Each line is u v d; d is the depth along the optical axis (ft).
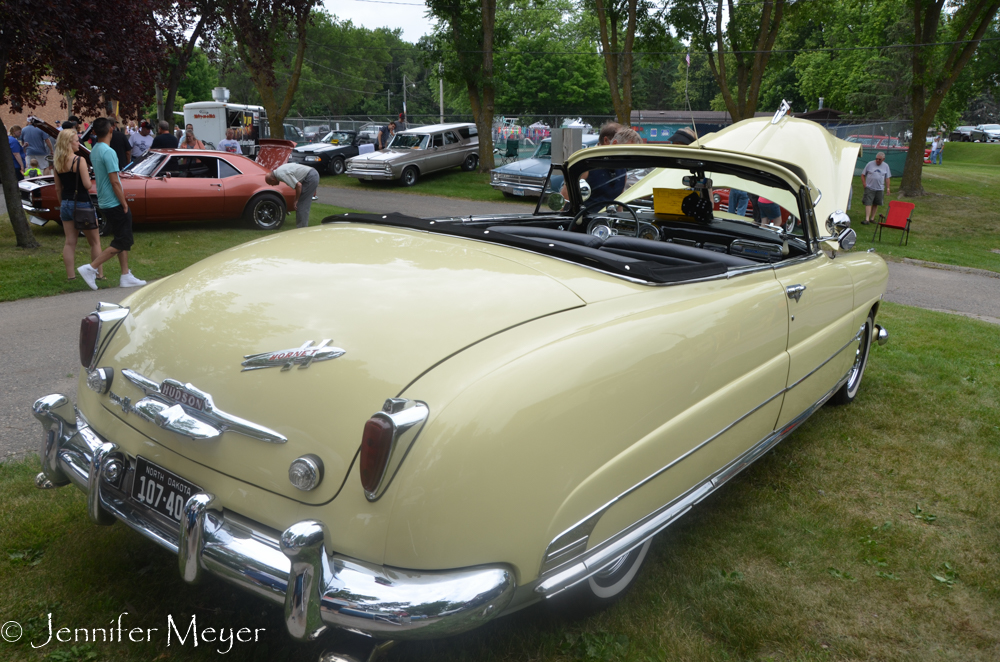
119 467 6.95
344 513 5.45
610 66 71.67
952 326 23.31
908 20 79.51
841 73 146.82
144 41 35.60
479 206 56.65
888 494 11.31
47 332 18.10
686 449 7.72
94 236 23.68
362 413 5.60
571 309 6.95
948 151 174.09
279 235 9.34
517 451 5.65
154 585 8.06
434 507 5.31
